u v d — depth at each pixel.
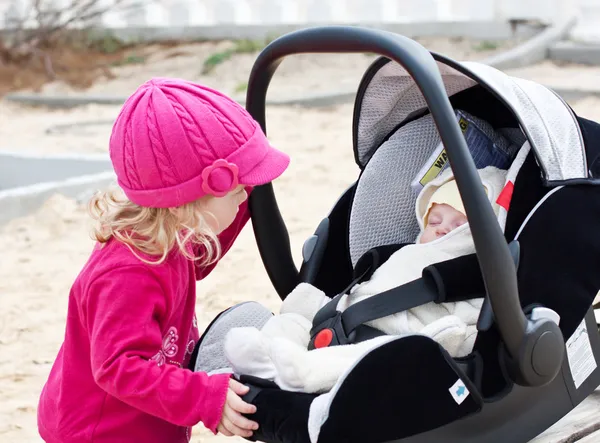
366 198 2.16
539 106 1.78
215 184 1.66
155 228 1.68
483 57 8.07
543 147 1.75
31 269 3.82
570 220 1.73
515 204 1.87
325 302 2.06
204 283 3.47
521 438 1.77
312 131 6.30
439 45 8.49
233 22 9.81
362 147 2.20
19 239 4.25
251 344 1.76
